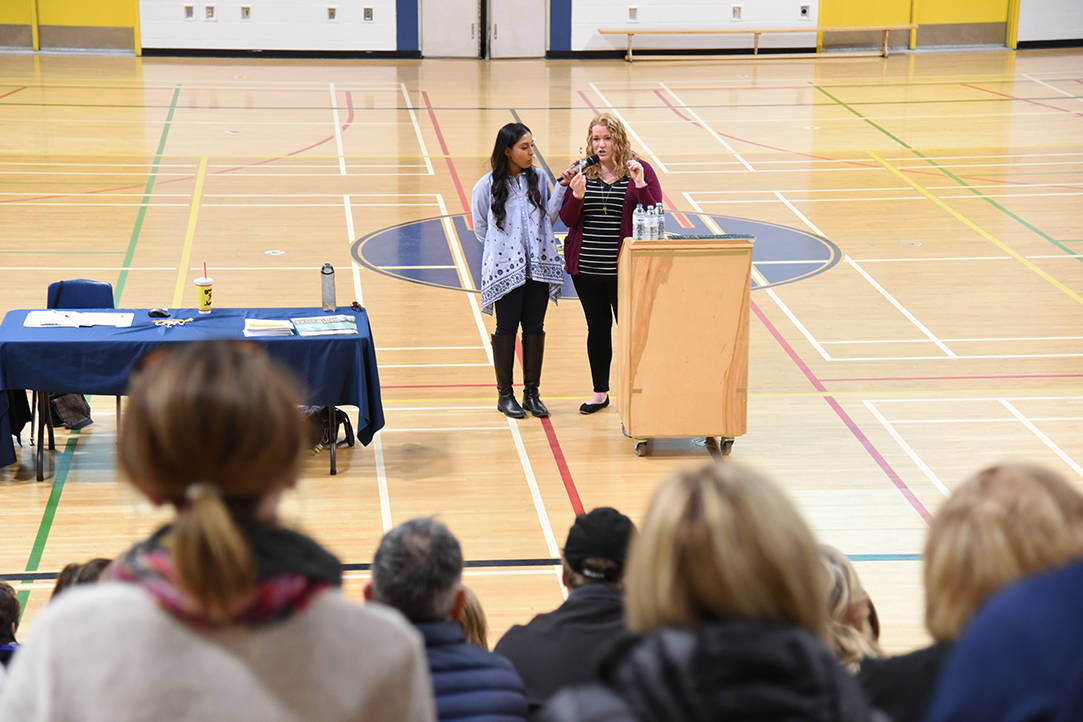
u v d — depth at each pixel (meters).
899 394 7.85
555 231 12.43
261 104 18.31
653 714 1.32
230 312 6.93
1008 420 7.40
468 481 6.58
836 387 7.98
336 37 22.86
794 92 19.98
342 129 16.75
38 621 1.39
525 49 23.19
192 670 1.33
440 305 9.72
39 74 20.28
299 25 22.73
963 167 14.91
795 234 12.00
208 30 22.61
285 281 10.18
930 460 6.84
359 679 1.40
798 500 6.33
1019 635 1.40
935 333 9.06
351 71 21.52
